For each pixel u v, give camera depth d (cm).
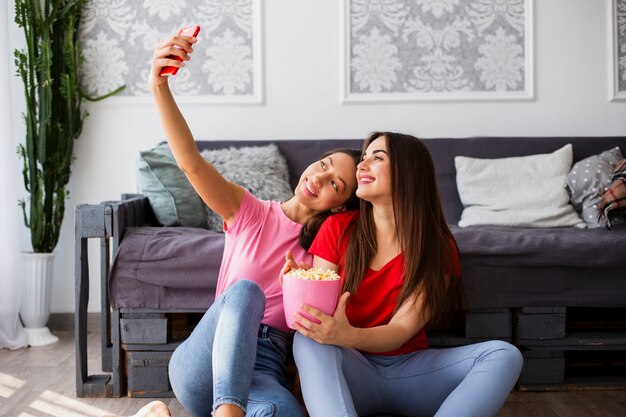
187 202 246
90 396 204
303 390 140
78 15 298
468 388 140
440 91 307
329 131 308
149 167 245
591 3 306
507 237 208
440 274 160
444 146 289
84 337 205
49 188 288
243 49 306
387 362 159
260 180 263
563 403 198
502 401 141
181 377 147
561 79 308
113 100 303
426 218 162
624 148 290
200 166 164
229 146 289
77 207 203
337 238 171
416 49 306
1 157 268
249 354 131
